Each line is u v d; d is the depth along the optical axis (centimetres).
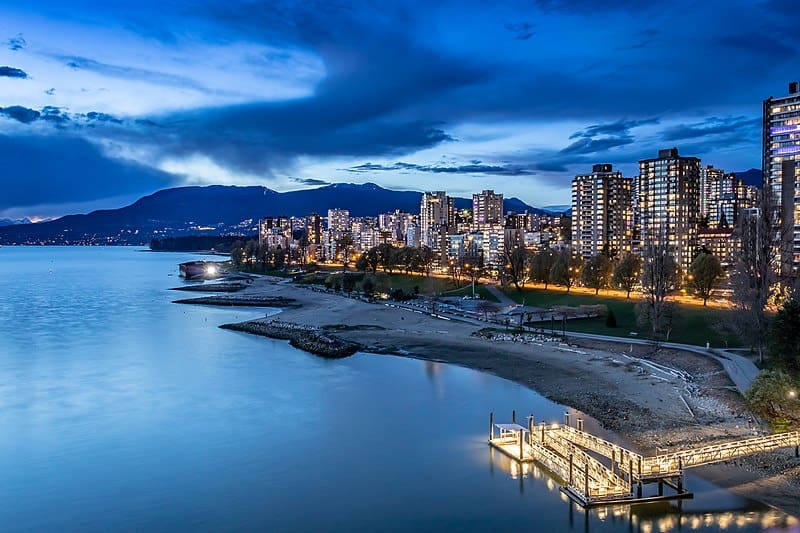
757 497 5922
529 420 7306
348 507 6059
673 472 6100
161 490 6488
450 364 12175
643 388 9569
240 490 6462
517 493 6297
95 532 5688
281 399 9756
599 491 6019
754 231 12344
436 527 5653
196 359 12950
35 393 10188
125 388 10506
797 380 7775
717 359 10800
